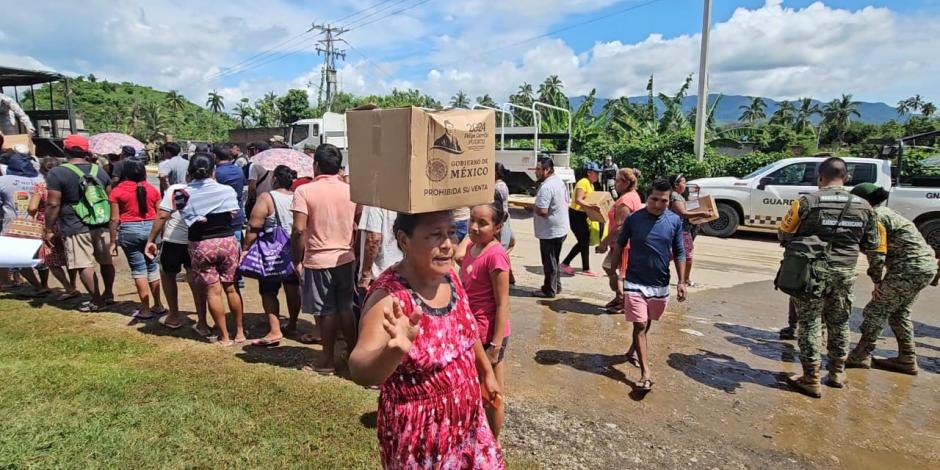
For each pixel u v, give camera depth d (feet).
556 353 14.97
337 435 9.59
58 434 9.04
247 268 13.66
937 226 31.22
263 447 9.07
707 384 13.21
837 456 10.16
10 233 18.01
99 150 25.38
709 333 16.98
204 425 9.65
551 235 19.89
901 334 14.14
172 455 8.70
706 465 9.68
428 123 5.16
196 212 13.46
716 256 29.96
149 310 16.42
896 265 13.64
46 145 39.34
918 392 13.08
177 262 15.08
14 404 9.98
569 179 49.03
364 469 8.63
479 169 5.74
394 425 5.40
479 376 7.27
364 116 5.61
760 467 9.70
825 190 12.59
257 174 20.36
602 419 11.27
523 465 9.30
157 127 263.29
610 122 80.28
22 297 18.35
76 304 17.66
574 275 24.22
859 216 12.41
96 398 10.41
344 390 11.47
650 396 12.46
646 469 9.45
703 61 49.75
